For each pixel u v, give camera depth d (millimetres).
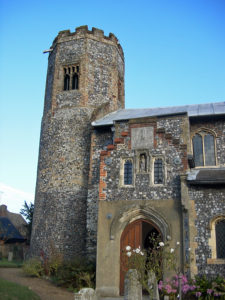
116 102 26125
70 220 21344
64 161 22875
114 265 15406
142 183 16344
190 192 15758
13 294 11719
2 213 46000
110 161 17047
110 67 26484
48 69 27531
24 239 40594
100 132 21844
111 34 27484
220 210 15227
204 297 13086
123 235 15992
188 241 14766
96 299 12641
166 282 13938
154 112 22594
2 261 28781
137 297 11258
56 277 17125
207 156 20125
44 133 24641
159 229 15523
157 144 16781
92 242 19656
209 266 14547
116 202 16344
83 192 21844
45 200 22500
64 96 24906
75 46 26219
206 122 20531
